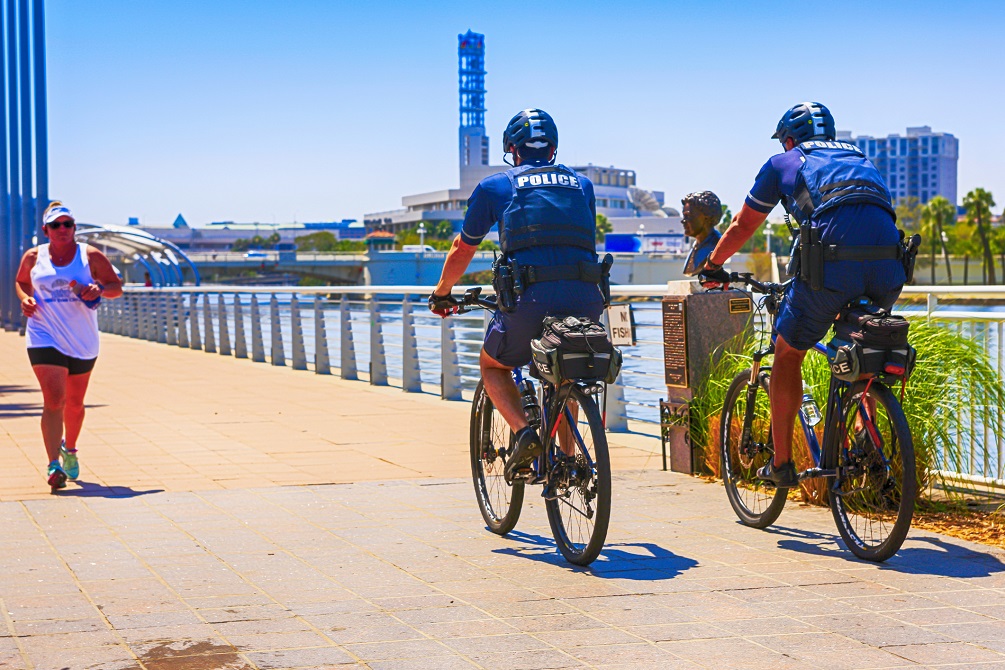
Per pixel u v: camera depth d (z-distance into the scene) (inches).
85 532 213.2
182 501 245.6
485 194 194.4
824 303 188.1
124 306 1212.5
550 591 169.5
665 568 183.3
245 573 181.8
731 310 275.7
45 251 267.7
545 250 191.8
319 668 134.2
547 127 202.2
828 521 219.0
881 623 150.4
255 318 734.5
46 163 1284.4
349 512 233.8
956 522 214.1
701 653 138.6
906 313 253.8
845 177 186.2
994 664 133.1
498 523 212.1
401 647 142.2
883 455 183.9
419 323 504.7
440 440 348.8
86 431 370.0
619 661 135.9
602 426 181.5
